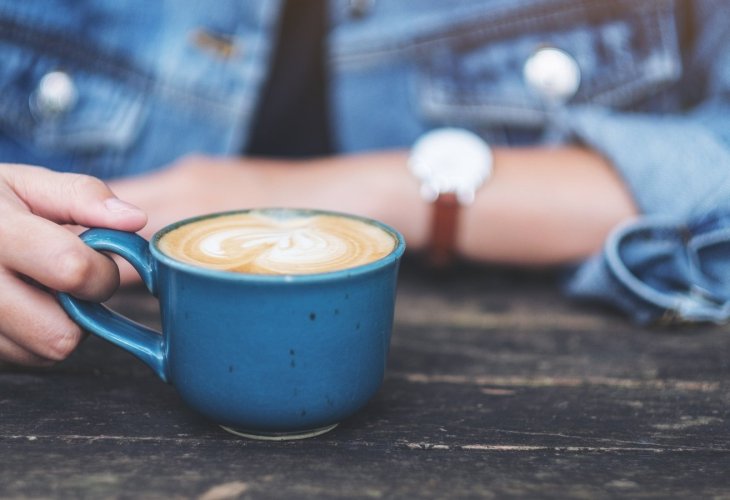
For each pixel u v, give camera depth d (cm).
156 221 80
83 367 70
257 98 95
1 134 91
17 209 65
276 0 93
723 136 81
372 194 83
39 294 66
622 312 78
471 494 61
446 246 82
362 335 63
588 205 81
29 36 90
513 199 82
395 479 62
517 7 91
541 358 72
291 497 61
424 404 67
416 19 92
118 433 65
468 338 75
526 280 84
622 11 90
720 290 78
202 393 63
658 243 77
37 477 61
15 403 67
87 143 92
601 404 68
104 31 91
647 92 91
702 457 64
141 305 78
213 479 62
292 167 87
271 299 61
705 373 71
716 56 87
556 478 62
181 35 92
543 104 91
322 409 63
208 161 87
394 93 93
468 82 92
